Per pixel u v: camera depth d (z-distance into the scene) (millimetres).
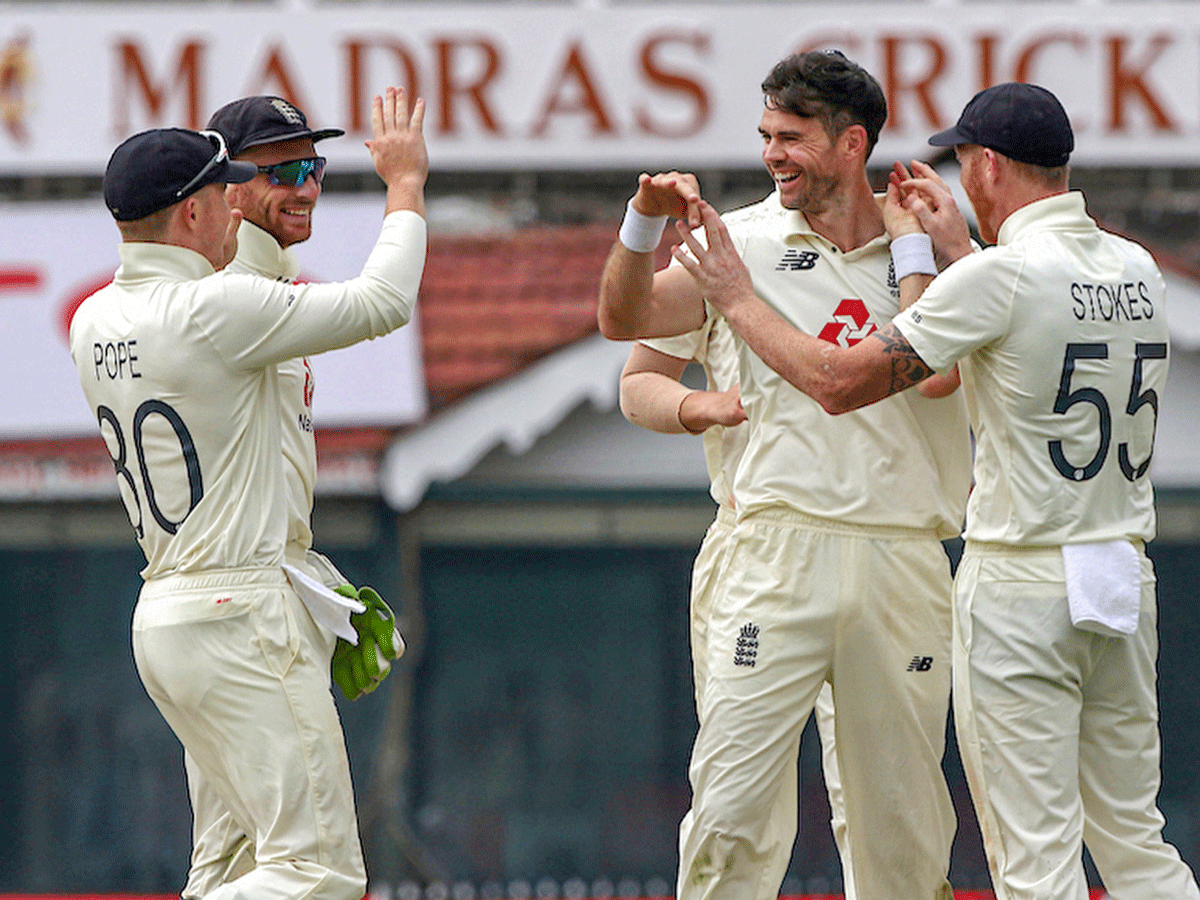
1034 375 13984
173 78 34844
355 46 34875
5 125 34875
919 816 15680
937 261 15281
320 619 14758
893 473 15203
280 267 15766
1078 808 14305
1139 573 14273
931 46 34688
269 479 14453
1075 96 34875
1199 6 34844
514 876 35281
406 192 14961
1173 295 33875
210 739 14391
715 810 15227
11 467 33375
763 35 34875
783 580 15141
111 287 14680
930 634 15469
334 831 14352
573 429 35188
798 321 15320
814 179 15102
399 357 33469
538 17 35000
